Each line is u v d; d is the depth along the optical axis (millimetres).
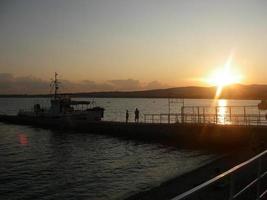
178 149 42906
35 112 85062
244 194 13195
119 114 135750
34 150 45500
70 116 73312
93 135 59938
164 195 16328
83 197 22297
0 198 22219
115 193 22953
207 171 20766
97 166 33781
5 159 38125
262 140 36656
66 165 34406
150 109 180750
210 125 44281
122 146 47438
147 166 33219
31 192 23688
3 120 88812
